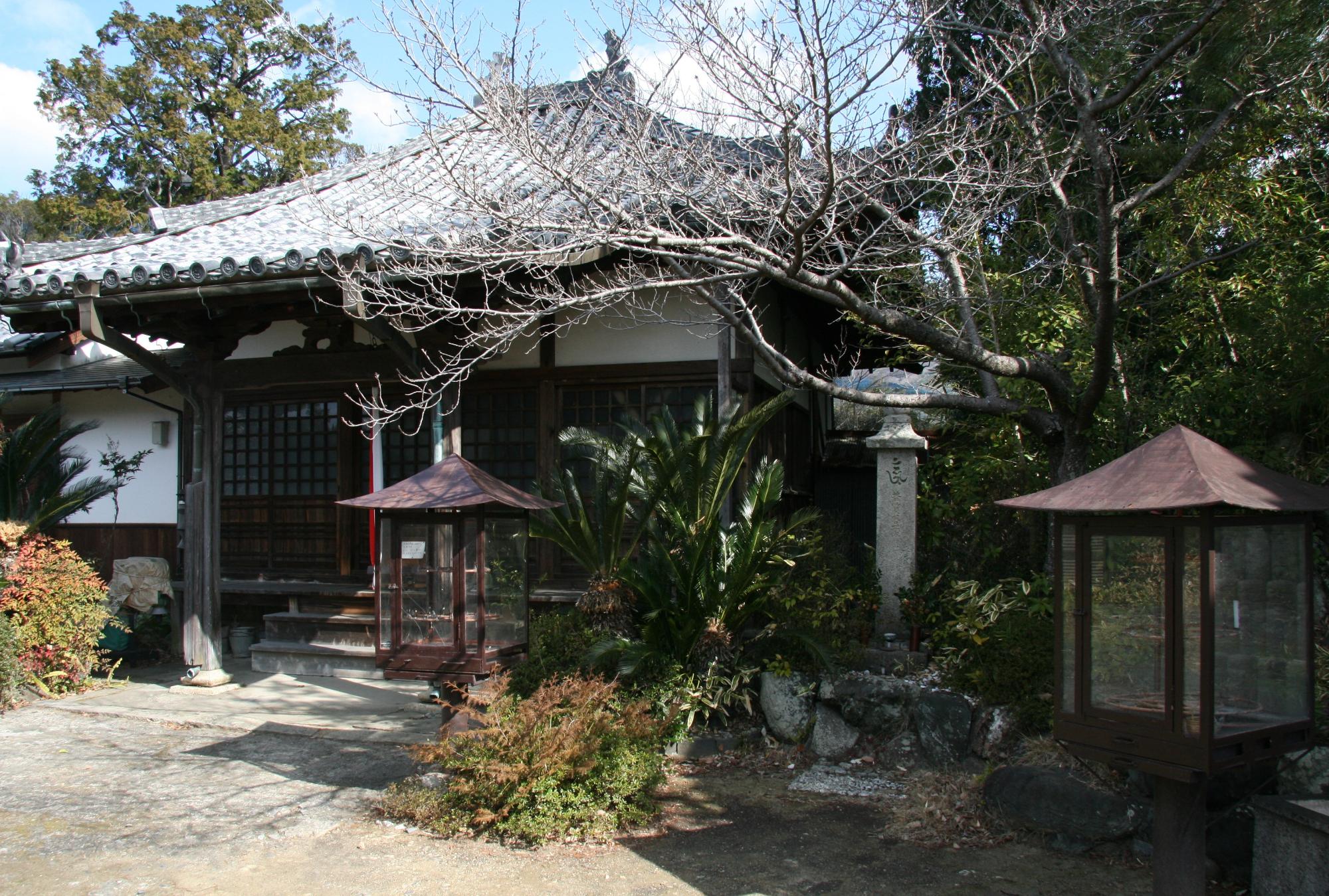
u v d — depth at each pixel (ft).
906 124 21.63
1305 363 18.56
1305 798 13.65
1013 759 18.54
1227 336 22.17
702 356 27.32
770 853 16.30
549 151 18.61
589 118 20.68
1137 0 20.94
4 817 18.20
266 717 25.46
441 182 27.22
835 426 44.29
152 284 23.71
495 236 20.24
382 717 25.52
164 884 15.21
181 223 32.89
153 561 34.14
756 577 22.52
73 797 19.34
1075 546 13.00
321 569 33.06
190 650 29.07
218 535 29.30
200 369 28.37
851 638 22.52
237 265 22.85
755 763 20.98
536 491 23.86
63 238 69.41
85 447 39.50
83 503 31.89
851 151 19.79
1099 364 19.01
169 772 21.03
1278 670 12.34
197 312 26.40
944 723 19.60
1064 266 22.76
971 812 17.38
